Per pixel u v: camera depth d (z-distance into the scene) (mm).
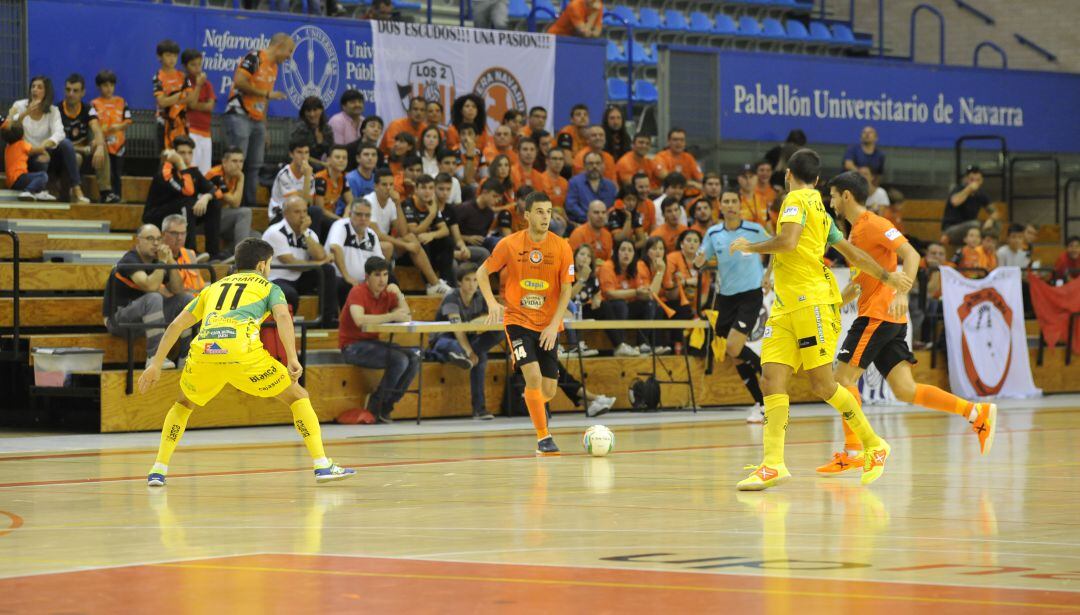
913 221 28641
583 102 25578
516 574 6121
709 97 27188
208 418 16422
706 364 20562
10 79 20516
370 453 13219
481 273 13422
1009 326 23078
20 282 17234
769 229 22703
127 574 6172
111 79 20297
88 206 19578
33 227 18688
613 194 22594
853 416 10383
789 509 8766
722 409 20484
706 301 20656
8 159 19406
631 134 26922
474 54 24203
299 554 6797
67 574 6172
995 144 30469
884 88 29062
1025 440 14711
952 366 22391
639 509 8773
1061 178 31484
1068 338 24266
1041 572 6191
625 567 6324
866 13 34688
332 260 18688
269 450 13508
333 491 9938
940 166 29828
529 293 13211
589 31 26375
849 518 8281
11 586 5844
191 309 10625
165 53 20453
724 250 17797
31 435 15617
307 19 22641
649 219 22375
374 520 8227
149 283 16172
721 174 27250
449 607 5309
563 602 5406
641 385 19453
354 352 17219
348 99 22062
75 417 17156
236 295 10484
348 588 5762
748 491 9883
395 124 22281
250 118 20906
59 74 20844
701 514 8492
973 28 33750
